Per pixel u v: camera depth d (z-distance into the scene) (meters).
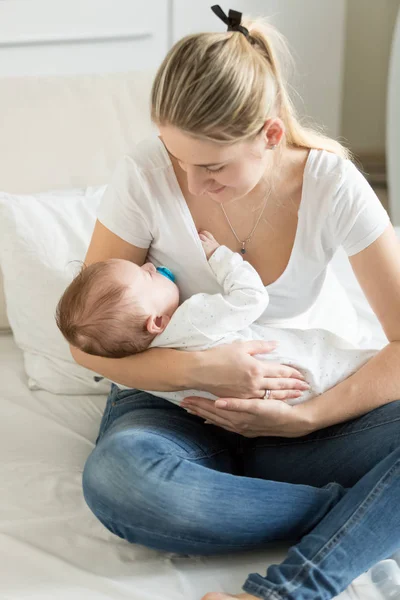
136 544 1.40
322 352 1.50
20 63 2.73
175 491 1.29
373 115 3.75
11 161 2.12
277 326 1.57
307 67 3.21
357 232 1.45
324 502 1.36
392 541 1.28
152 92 1.29
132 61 2.87
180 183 1.49
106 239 1.53
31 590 1.28
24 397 1.81
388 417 1.42
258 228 1.50
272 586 1.22
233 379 1.42
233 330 1.46
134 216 1.50
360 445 1.43
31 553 1.35
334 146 1.51
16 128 2.14
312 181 1.45
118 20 2.80
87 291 1.42
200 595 1.29
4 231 1.91
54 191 2.09
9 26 2.67
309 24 3.14
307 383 1.47
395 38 3.12
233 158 1.28
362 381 1.45
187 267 1.53
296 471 1.48
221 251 1.50
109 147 2.20
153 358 1.46
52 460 1.61
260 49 1.36
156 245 1.53
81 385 1.82
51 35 2.72
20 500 1.49
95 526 1.44
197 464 1.36
